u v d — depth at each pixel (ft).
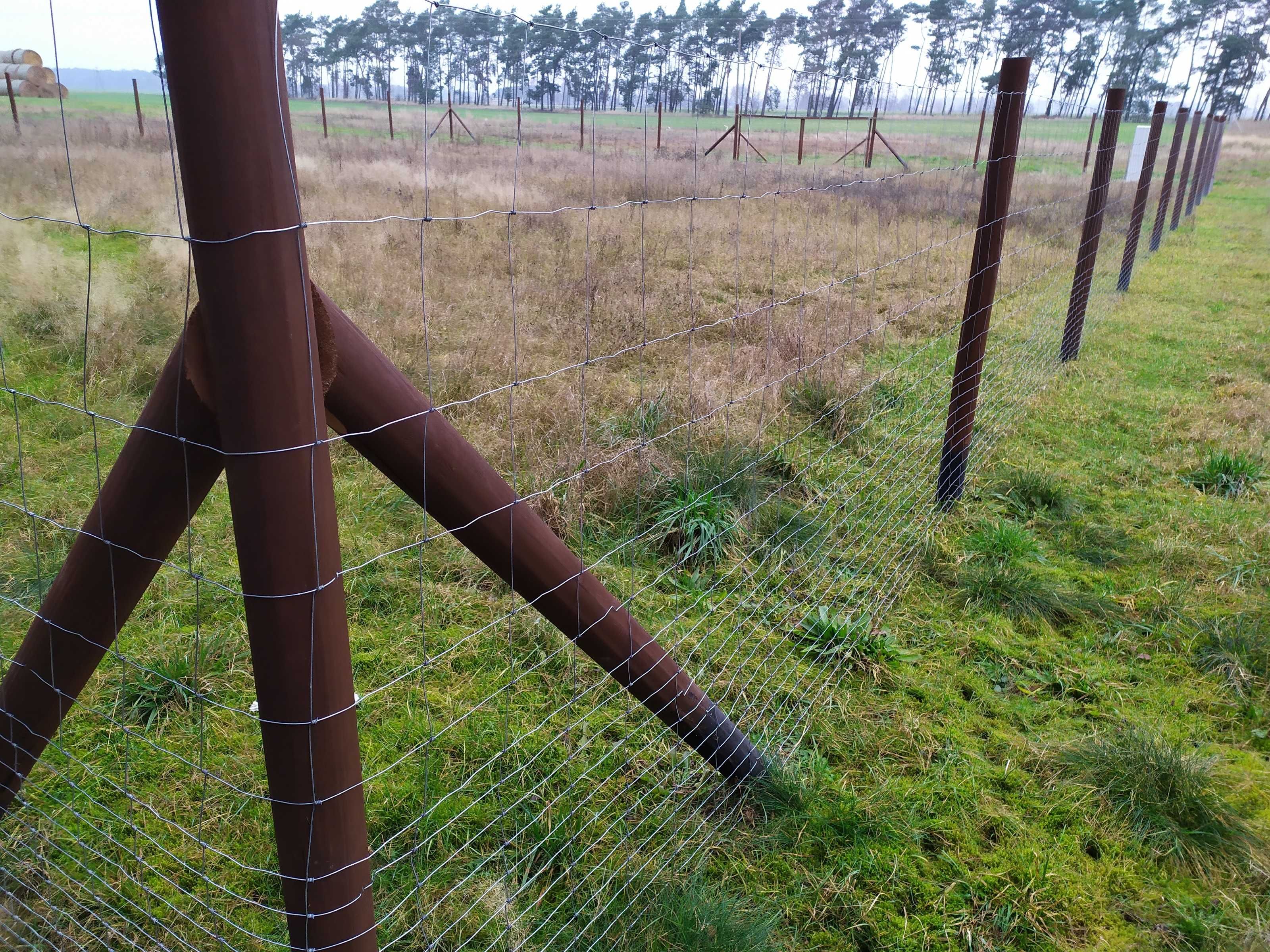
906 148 62.90
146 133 37.70
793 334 19.90
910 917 6.98
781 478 14.42
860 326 21.90
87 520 4.45
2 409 14.92
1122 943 6.84
